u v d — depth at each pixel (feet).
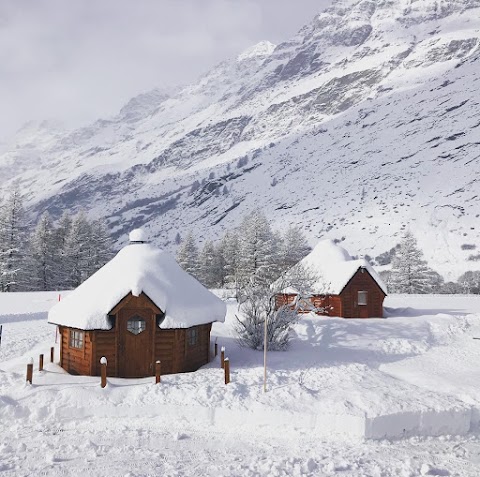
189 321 62.08
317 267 124.67
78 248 204.44
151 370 61.31
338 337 88.74
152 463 38.32
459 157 510.99
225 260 238.48
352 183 561.84
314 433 46.11
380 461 40.55
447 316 107.14
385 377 61.26
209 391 51.83
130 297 60.44
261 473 37.27
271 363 65.87
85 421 46.96
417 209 418.10
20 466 37.01
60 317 63.67
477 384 60.34
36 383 54.13
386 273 281.33
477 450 44.24
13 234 185.37
